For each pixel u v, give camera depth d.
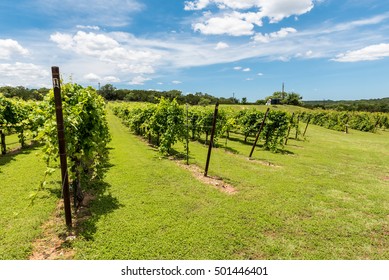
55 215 4.91
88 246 3.98
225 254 3.95
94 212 5.11
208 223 4.84
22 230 4.28
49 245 3.97
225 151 12.77
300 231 4.74
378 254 4.11
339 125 28.20
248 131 16.38
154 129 12.27
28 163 8.73
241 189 6.88
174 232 4.47
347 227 4.94
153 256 3.83
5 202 5.40
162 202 5.74
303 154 12.77
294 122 17.34
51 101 5.18
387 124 30.91
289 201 6.12
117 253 3.84
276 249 4.13
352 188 7.31
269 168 9.29
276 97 82.25
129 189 6.46
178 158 10.48
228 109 20.44
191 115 16.06
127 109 22.28
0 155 10.03
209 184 7.15
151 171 8.14
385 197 6.65
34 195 4.52
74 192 5.19
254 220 5.07
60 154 4.15
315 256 3.99
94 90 6.79
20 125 11.29
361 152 13.92
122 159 9.78
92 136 5.46
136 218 4.91
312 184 7.50
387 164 11.00
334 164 10.52
